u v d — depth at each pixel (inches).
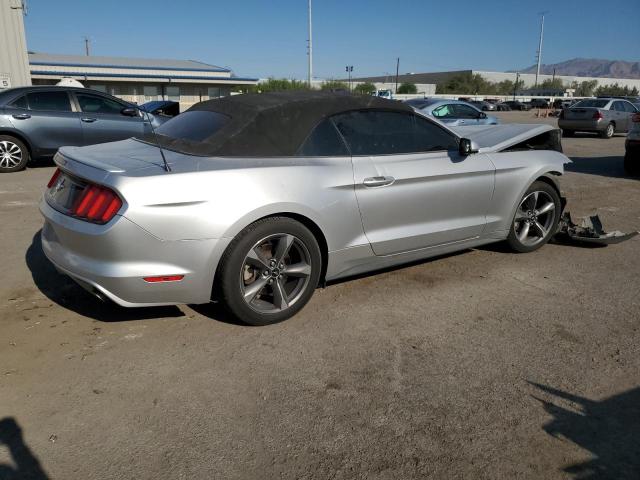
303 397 107.5
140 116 393.7
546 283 173.5
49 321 136.2
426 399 108.0
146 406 103.3
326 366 119.2
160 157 129.9
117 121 384.8
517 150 193.6
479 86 3661.4
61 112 366.0
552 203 201.5
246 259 128.1
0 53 612.7
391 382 113.7
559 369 120.6
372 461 90.6
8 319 136.7
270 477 86.5
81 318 138.3
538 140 213.9
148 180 116.1
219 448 92.5
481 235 181.8
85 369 115.1
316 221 136.6
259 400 106.2
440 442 95.7
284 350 125.5
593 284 173.3
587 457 93.1
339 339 131.7
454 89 3597.4
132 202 114.1
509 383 114.5
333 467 89.0
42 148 363.6
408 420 101.3
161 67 1496.1
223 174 123.4
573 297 162.2
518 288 168.4
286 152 136.8
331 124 145.6
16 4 610.2
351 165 144.4
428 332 136.9
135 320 137.9
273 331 134.7
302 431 97.4
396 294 160.9
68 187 130.6
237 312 130.5
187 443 93.6
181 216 118.1
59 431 95.7
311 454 91.7
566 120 746.2
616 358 126.0
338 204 140.3
